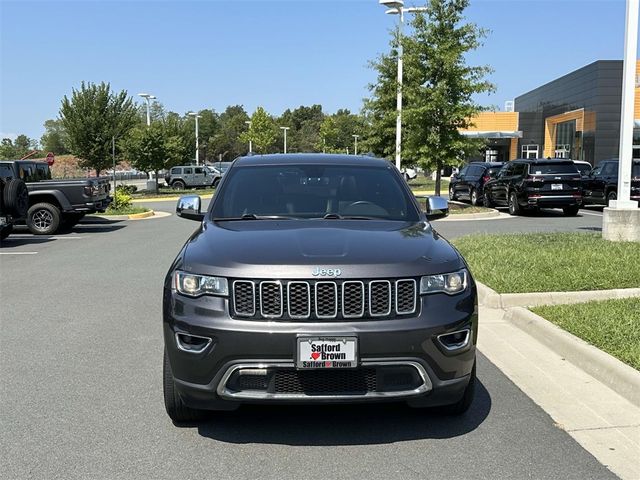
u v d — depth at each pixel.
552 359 5.60
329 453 3.85
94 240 15.02
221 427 4.24
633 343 5.36
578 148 45.75
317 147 108.56
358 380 3.71
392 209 5.19
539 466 3.67
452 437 4.07
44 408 4.57
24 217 14.38
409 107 21.89
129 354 5.88
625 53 10.84
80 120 36.38
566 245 10.26
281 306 3.71
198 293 3.82
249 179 5.47
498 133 54.09
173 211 25.27
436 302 3.82
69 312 7.57
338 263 3.78
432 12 21.09
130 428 4.23
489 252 9.75
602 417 4.37
